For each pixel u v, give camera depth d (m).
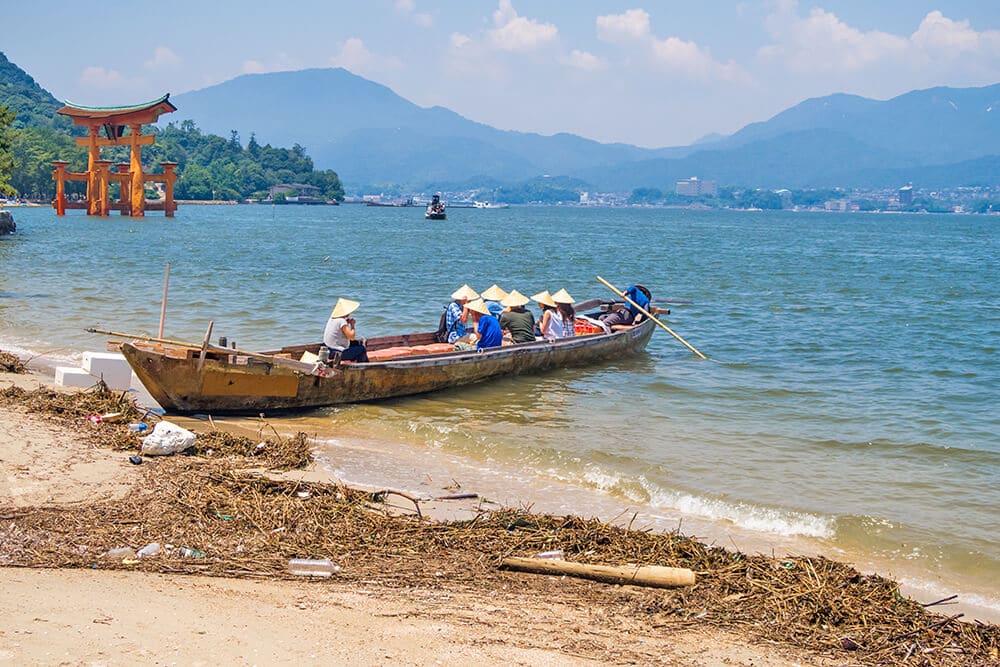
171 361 13.38
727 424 14.88
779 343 23.72
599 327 21.36
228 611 7.02
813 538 9.87
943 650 7.16
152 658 6.10
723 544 9.58
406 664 6.36
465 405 15.84
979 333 25.88
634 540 9.05
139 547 8.30
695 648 6.98
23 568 7.57
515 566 8.39
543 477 11.78
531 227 119.44
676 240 88.94
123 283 33.50
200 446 11.85
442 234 90.19
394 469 11.82
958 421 15.29
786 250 72.94
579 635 7.06
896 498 11.29
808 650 7.06
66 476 10.10
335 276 39.53
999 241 97.25
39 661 5.88
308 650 6.45
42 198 169.62
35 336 20.80
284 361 14.26
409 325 25.20
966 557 9.38
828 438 14.08
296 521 9.20
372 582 7.92
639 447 13.27
